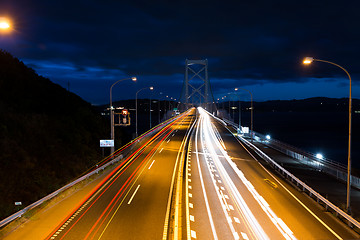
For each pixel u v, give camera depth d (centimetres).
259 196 2073
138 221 1595
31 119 3397
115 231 1465
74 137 3603
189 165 3200
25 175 2391
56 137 3359
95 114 5128
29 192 2217
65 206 1845
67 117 3997
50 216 1667
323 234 1442
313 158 3534
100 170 2856
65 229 1487
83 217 1653
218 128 7794
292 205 1886
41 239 1373
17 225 1525
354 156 8244
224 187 2302
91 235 1417
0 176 2214
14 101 3684
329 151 9000
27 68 4981
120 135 5194
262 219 1633
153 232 1454
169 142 5144
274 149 4462
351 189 2375
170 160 3506
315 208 1838
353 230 1498
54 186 2414
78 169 3011
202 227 1515
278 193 2159
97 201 1950
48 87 4834
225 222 1582
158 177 2645
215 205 1864
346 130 15488
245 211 1759
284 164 3312
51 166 2766
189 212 1736
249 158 3653
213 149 4381
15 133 2895
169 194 2108
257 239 1376
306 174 2866
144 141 5275
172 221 1598
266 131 14650
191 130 7262
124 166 3169
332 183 2558
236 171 2903
